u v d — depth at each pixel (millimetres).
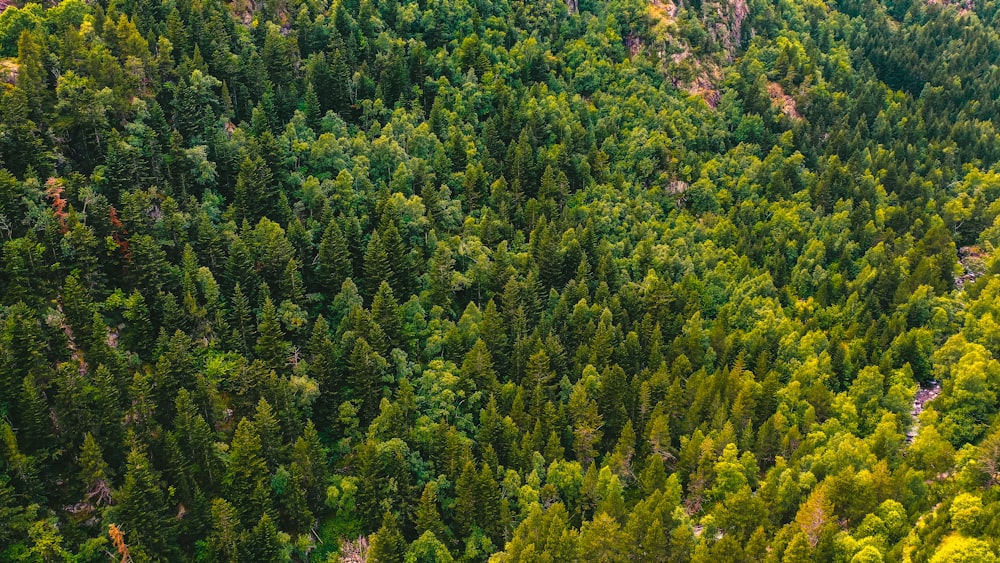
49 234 152000
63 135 170500
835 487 139125
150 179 173250
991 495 141750
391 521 141125
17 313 141500
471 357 166375
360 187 195875
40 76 173125
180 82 187875
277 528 140125
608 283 199625
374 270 176375
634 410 169000
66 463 136750
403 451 150500
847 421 168500
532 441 155875
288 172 192625
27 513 126875
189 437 141375
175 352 148000
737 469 149500
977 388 167625
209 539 135000
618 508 142375
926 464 152625
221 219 177375
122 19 190875
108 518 130625
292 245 175250
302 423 152000
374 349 162750
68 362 139250
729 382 172750
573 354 180875
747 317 198125
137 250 157250
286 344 159125
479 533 144625
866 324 198750
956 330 198750
